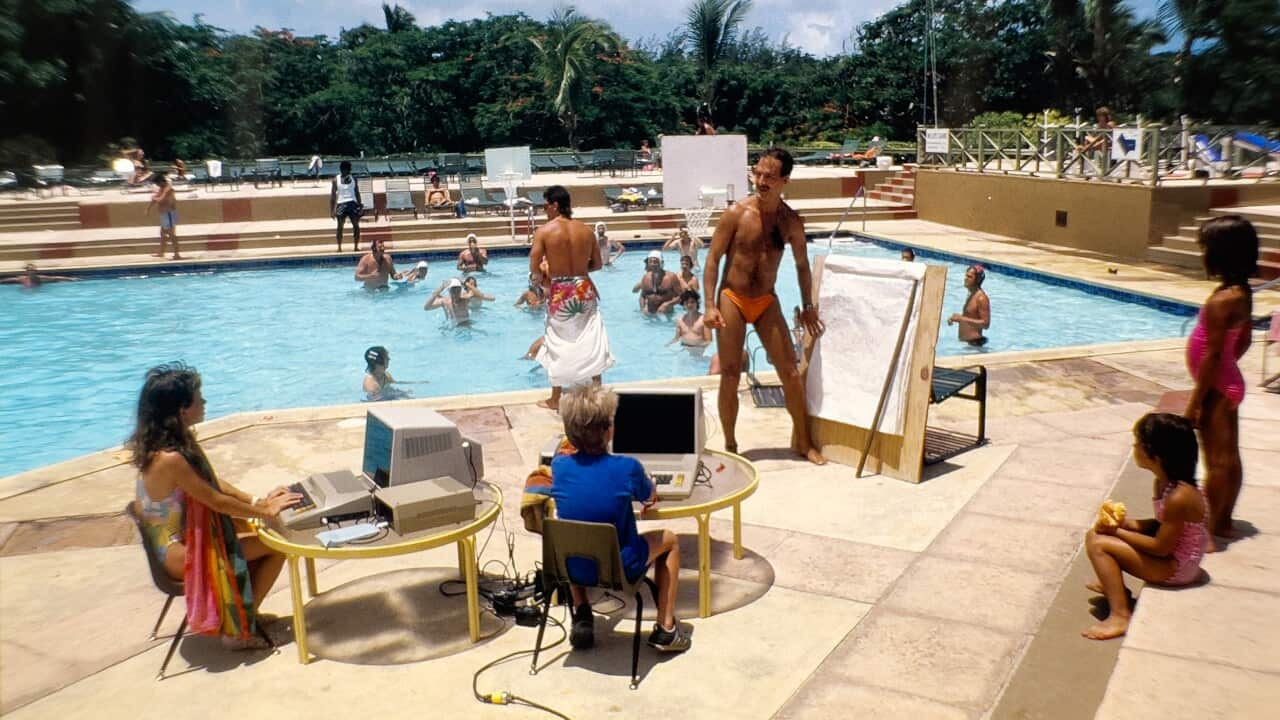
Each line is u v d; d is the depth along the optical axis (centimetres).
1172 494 401
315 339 1359
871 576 493
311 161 3038
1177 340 994
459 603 479
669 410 496
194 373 421
